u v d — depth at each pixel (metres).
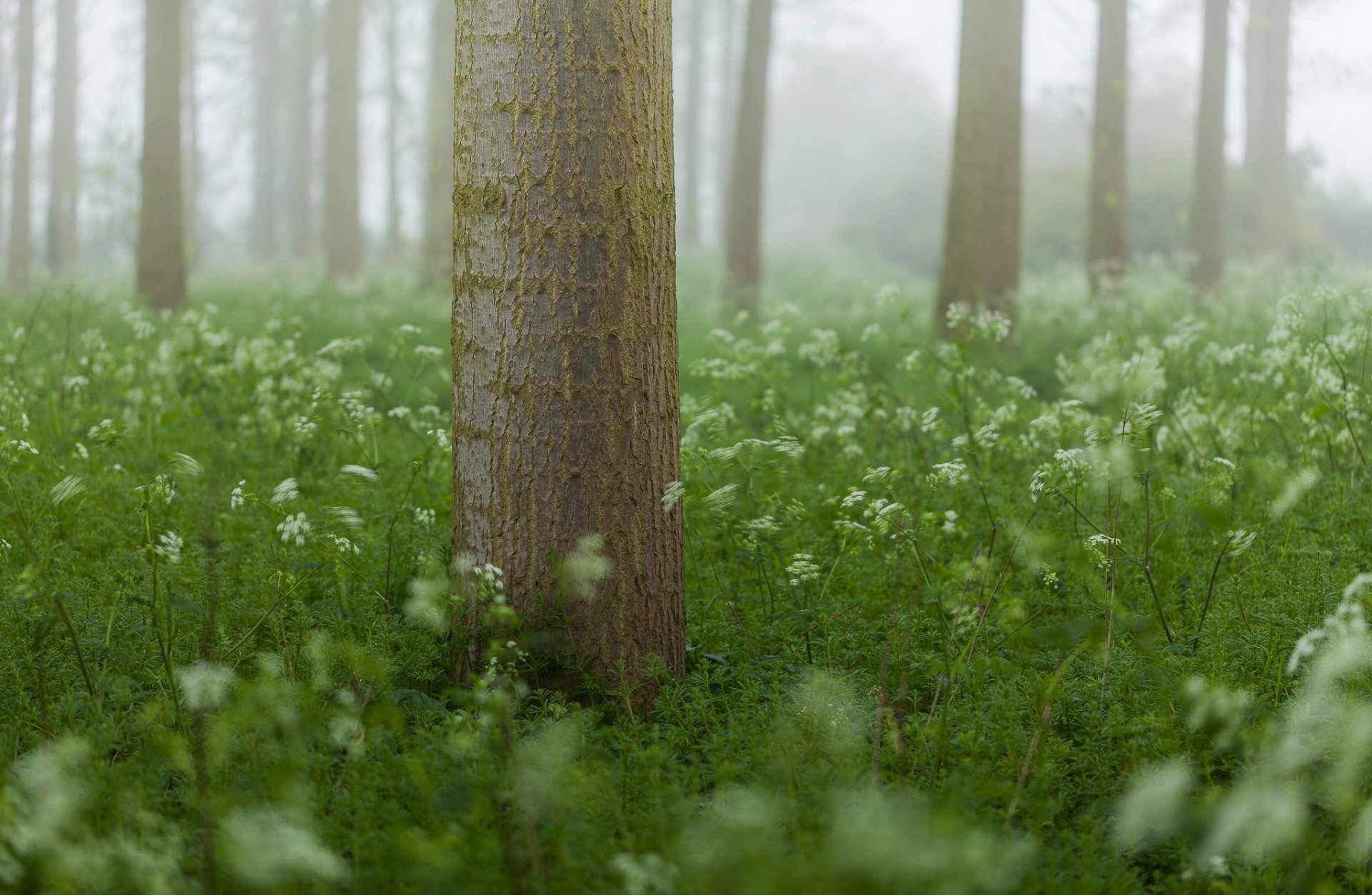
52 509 5.35
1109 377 4.39
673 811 2.92
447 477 6.45
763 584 4.73
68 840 2.60
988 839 2.43
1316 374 6.01
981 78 12.34
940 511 5.49
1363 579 2.85
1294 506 5.27
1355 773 2.96
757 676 4.10
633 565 3.93
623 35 3.78
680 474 4.16
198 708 3.07
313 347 11.75
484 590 3.86
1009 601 4.13
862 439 7.17
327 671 3.67
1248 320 12.12
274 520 5.50
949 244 12.64
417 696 3.74
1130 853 2.98
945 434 6.75
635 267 3.87
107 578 4.66
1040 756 3.27
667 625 4.07
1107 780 3.37
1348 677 3.56
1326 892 2.51
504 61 3.76
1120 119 15.85
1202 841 2.90
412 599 4.32
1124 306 13.20
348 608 4.53
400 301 16.86
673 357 4.06
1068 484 5.19
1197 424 6.31
